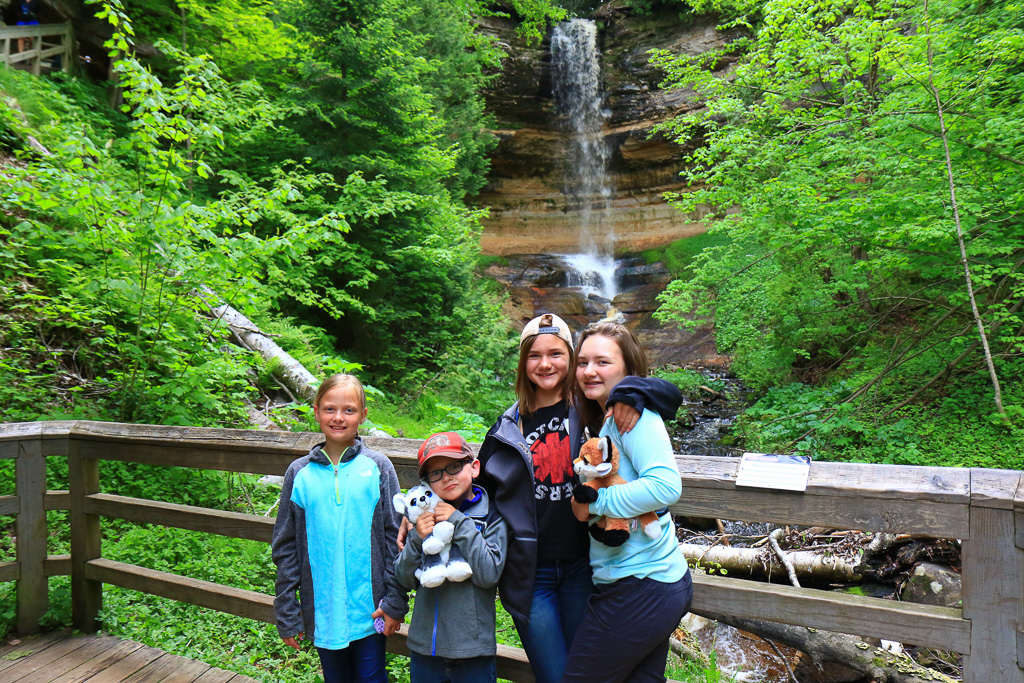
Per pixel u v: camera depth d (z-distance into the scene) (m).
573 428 1.95
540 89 25.98
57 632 3.47
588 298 22.39
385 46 11.12
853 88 9.30
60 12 13.98
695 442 11.05
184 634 3.52
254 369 8.00
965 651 1.74
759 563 5.73
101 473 5.14
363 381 11.07
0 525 4.51
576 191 27.17
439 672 1.98
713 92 12.12
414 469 2.54
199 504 5.20
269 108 10.20
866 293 11.12
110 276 5.91
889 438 8.29
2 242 6.63
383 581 2.32
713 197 10.57
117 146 8.85
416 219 11.91
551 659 1.86
